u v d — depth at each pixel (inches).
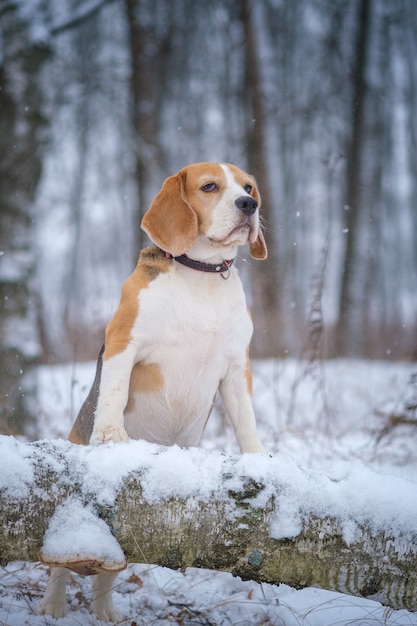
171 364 146.6
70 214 748.6
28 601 151.3
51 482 111.9
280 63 727.7
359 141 638.5
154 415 152.0
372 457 223.9
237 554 114.0
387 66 743.7
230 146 710.5
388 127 868.0
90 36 624.1
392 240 1034.7
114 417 138.2
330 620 142.4
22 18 310.7
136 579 166.6
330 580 113.7
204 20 671.1
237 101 683.4
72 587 165.2
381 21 668.1
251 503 113.5
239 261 357.4
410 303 974.4
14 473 111.0
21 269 291.1
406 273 1042.7
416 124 880.9
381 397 327.6
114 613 148.8
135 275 148.4
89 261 976.9
